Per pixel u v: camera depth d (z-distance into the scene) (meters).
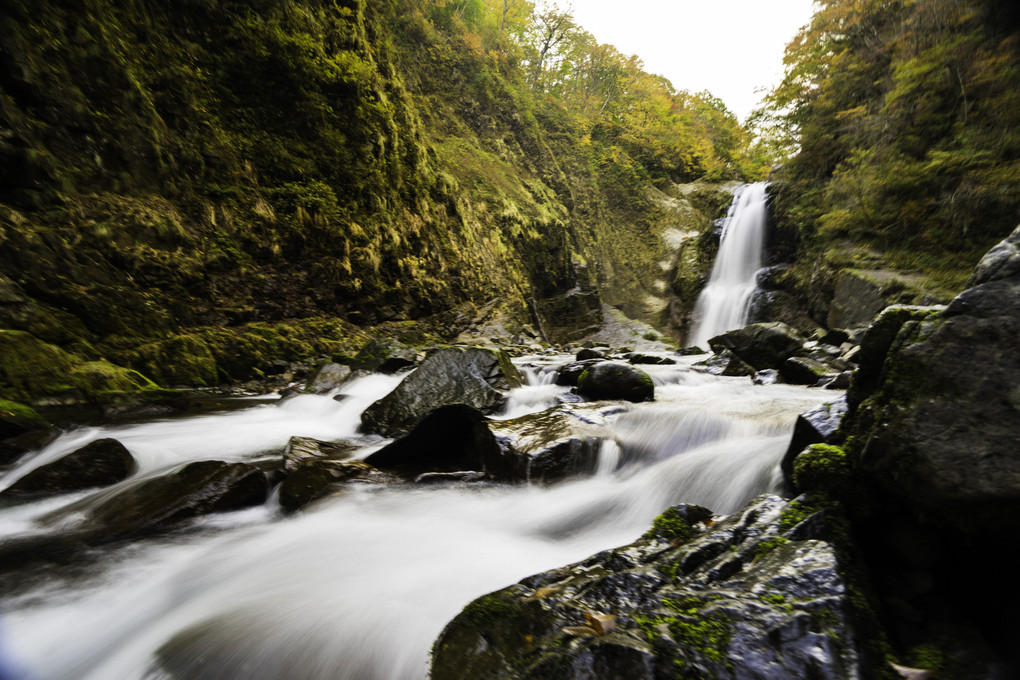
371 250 16.67
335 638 2.31
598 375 6.95
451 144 28.77
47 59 10.08
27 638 2.45
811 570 1.91
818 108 25.31
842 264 18.94
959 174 16.59
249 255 13.46
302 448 4.93
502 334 20.91
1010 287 1.95
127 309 9.65
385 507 3.91
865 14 24.20
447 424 4.89
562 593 2.17
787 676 1.54
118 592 2.84
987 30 17.64
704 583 2.08
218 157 13.50
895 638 1.79
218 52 14.21
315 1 17.36
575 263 30.94
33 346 7.21
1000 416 1.81
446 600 2.64
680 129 53.62
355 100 17.23
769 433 4.52
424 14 34.84
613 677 1.62
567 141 42.94
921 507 1.95
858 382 2.70
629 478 4.31
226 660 2.20
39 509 3.90
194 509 3.69
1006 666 1.63
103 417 7.00
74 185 10.12
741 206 30.03
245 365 11.10
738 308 25.84
